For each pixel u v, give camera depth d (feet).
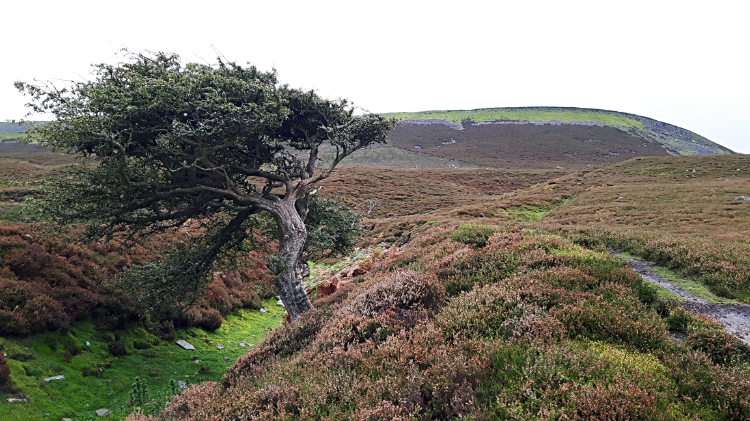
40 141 35.45
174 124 36.35
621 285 25.55
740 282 29.04
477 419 13.92
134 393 35.73
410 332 21.54
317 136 51.29
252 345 57.82
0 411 28.68
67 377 36.63
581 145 468.34
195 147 40.55
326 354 21.70
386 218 150.71
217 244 50.39
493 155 412.57
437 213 138.31
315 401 17.46
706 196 124.36
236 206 47.55
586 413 13.09
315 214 53.88
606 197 142.10
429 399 16.25
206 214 50.44
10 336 37.58
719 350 18.81
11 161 223.10
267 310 75.87
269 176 47.55
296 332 30.37
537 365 15.80
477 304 23.35
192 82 38.19
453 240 45.37
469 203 176.86
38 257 48.67
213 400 22.48
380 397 16.42
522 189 233.35
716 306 26.27
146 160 40.65
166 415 24.68
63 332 41.93
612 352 17.22
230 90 40.14
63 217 40.14
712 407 14.38
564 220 102.37
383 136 51.98
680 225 81.82
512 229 49.01
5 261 45.24
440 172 277.64
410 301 26.78
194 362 48.14
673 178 193.26
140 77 37.11
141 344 48.44
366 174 240.94
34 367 35.27
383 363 19.07
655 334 19.44
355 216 57.93
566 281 26.11
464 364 16.71
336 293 44.70
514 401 14.24
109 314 49.06
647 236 46.50
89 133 34.09
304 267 44.98
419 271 32.09
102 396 36.29
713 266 32.86
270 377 22.04
